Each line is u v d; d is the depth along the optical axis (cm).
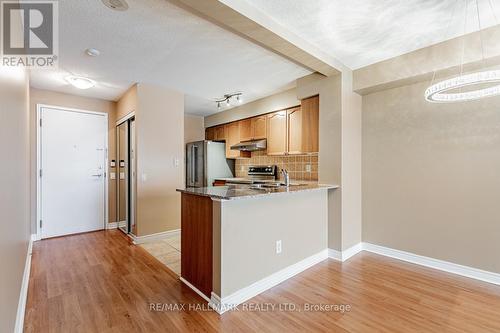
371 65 304
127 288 240
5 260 130
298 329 181
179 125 417
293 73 337
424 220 291
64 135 419
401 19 212
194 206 240
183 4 192
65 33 234
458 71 256
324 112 320
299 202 281
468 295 225
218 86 391
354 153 329
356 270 280
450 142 272
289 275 264
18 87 194
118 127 468
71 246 361
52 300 217
